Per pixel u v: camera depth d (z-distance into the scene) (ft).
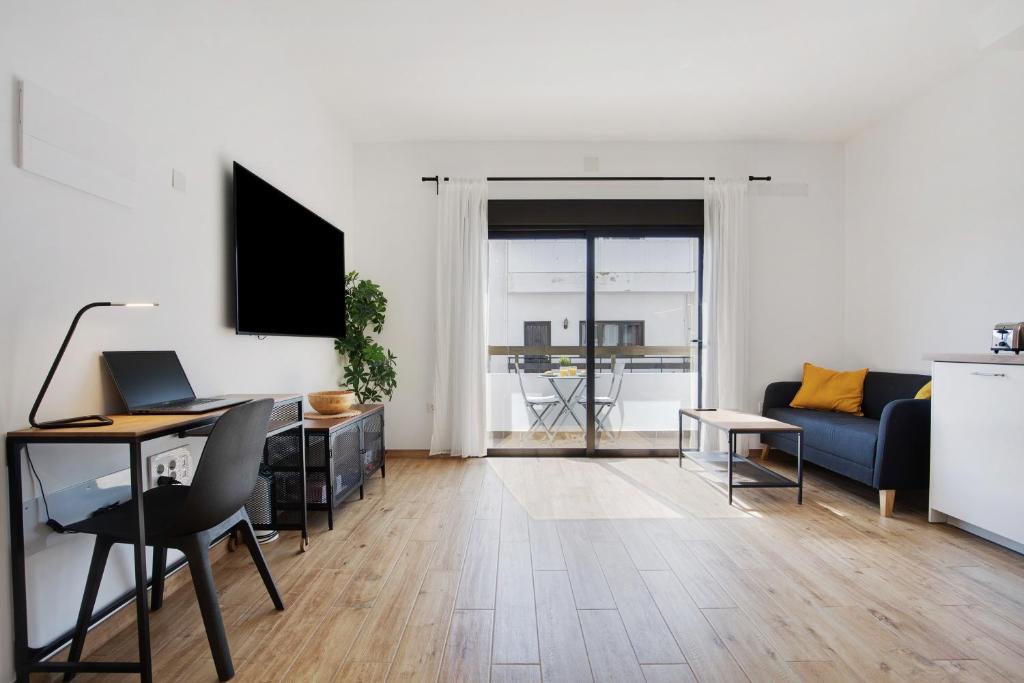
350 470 9.56
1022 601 6.02
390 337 13.89
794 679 4.58
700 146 13.82
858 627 5.45
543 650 5.05
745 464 13.15
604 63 10.01
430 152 13.84
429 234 13.85
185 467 6.72
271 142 9.33
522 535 8.16
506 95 11.30
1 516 4.30
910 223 11.63
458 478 11.65
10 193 4.45
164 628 5.52
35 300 4.68
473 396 13.53
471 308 13.46
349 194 13.50
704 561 7.16
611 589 6.34
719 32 9.00
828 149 13.87
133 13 5.92
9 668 4.33
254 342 8.79
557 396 14.32
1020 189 9.07
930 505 8.68
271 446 8.39
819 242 13.87
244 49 8.42
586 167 13.76
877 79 10.57
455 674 4.67
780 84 10.80
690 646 5.11
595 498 10.14
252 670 4.74
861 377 12.42
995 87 9.53
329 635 5.33
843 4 8.23
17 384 4.50
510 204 13.84
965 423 7.93
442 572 6.84
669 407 14.25
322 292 11.09
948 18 8.56
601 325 14.23
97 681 4.61
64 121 4.97
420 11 8.34
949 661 4.85
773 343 13.85
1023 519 7.00
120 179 5.70
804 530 8.36
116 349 5.65
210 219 7.47
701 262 14.10
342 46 9.37
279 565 7.09
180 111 6.77
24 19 4.57
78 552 5.07
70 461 4.97
